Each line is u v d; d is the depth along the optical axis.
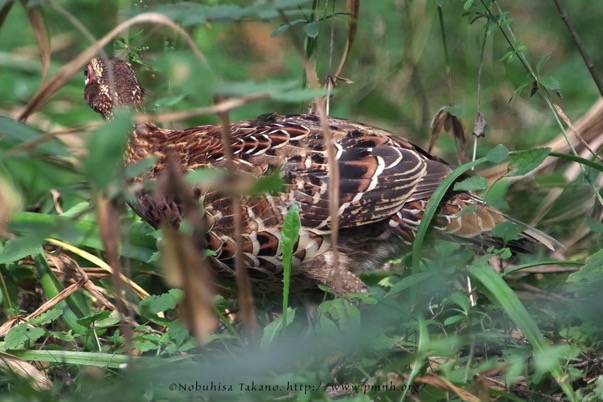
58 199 9.84
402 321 7.74
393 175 8.36
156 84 10.96
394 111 12.72
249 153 8.39
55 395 6.95
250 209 8.15
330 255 8.45
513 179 10.32
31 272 9.03
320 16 9.92
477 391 6.77
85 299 8.97
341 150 8.41
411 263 8.50
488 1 8.76
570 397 6.59
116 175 5.38
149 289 9.23
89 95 9.54
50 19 12.10
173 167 5.70
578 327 7.65
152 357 7.44
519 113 12.56
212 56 12.58
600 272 7.55
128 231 8.98
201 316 5.39
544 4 13.85
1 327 8.15
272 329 7.28
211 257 8.32
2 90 11.90
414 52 12.81
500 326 7.89
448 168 8.56
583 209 9.93
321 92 5.30
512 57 8.61
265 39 13.27
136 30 10.64
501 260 8.84
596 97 12.65
